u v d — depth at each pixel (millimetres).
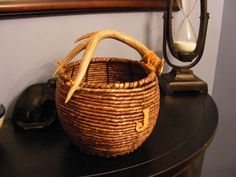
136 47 681
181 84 938
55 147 650
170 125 752
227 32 1238
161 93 950
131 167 584
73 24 843
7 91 763
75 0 790
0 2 672
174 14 1054
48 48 813
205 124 763
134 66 730
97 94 526
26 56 776
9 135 696
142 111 556
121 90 526
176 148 651
